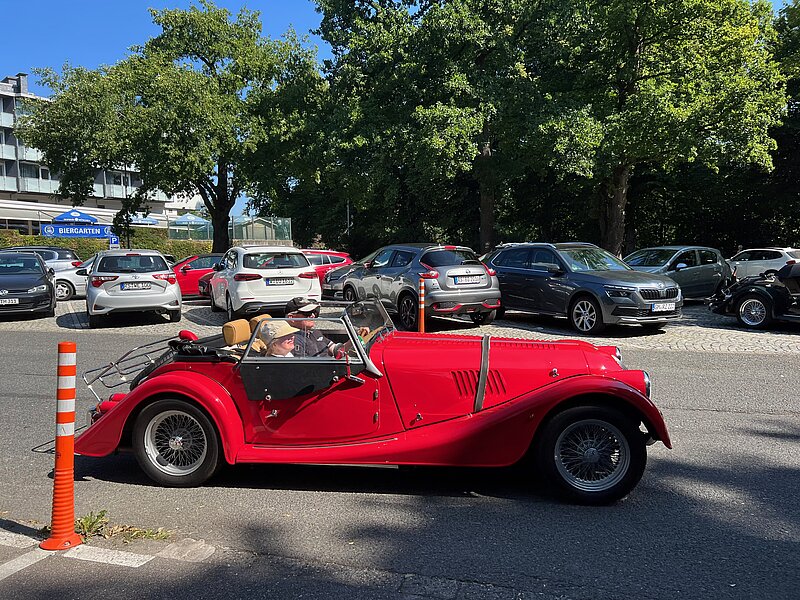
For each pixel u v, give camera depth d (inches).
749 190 1241.4
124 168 1190.9
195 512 170.1
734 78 844.6
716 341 445.1
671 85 854.5
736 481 188.7
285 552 145.9
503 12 872.3
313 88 1220.5
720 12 884.0
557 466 173.0
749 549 145.4
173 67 1143.0
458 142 824.3
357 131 951.6
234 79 1252.5
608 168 924.0
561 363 184.9
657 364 364.2
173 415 187.3
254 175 1239.5
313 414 184.9
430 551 145.9
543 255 521.7
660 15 870.4
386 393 183.2
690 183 1259.8
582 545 148.3
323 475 199.3
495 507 172.6
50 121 1113.4
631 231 1382.9
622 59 942.4
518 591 127.6
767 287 495.2
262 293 522.6
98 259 555.2
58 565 139.5
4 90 2374.5
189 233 1670.8
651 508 170.1
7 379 338.3
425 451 176.7
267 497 181.0
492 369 182.9
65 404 149.6
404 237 1494.8
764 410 266.1
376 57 898.1
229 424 183.0
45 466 206.7
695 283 672.4
